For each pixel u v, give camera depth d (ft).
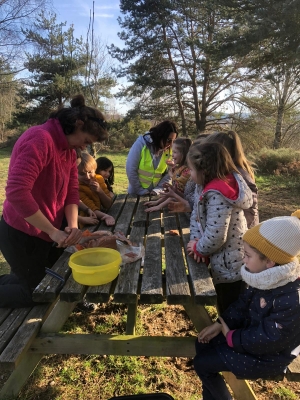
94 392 7.78
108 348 6.68
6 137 100.07
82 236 7.18
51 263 8.23
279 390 7.84
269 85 67.21
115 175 39.86
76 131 7.11
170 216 10.32
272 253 5.15
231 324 6.01
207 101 73.10
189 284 6.52
